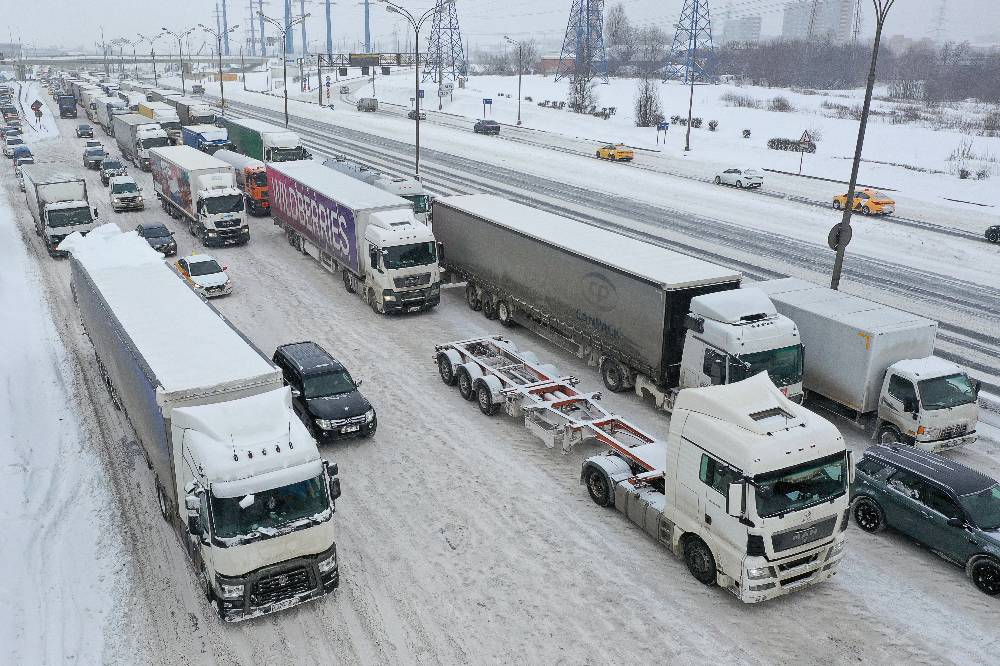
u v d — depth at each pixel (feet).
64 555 41.42
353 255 85.61
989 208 144.97
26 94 407.03
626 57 509.76
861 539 44.93
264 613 36.06
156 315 49.85
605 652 35.12
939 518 41.42
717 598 39.09
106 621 36.70
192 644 35.32
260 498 34.81
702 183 167.73
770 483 35.60
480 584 39.93
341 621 37.09
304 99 391.86
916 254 111.24
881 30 66.18
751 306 53.47
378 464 52.31
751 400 38.75
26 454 52.11
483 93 385.50
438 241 90.22
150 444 43.14
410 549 42.91
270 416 36.99
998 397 63.16
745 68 490.49
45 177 110.01
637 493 44.27
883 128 249.14
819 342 57.00
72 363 68.64
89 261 63.36
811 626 37.14
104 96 261.44
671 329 57.00
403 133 248.52
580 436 52.80
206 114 205.26
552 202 140.87
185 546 40.96
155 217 128.98
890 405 52.85
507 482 50.16
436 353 66.59
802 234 121.90
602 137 250.78
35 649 34.58
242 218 110.01
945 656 35.22
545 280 70.28
